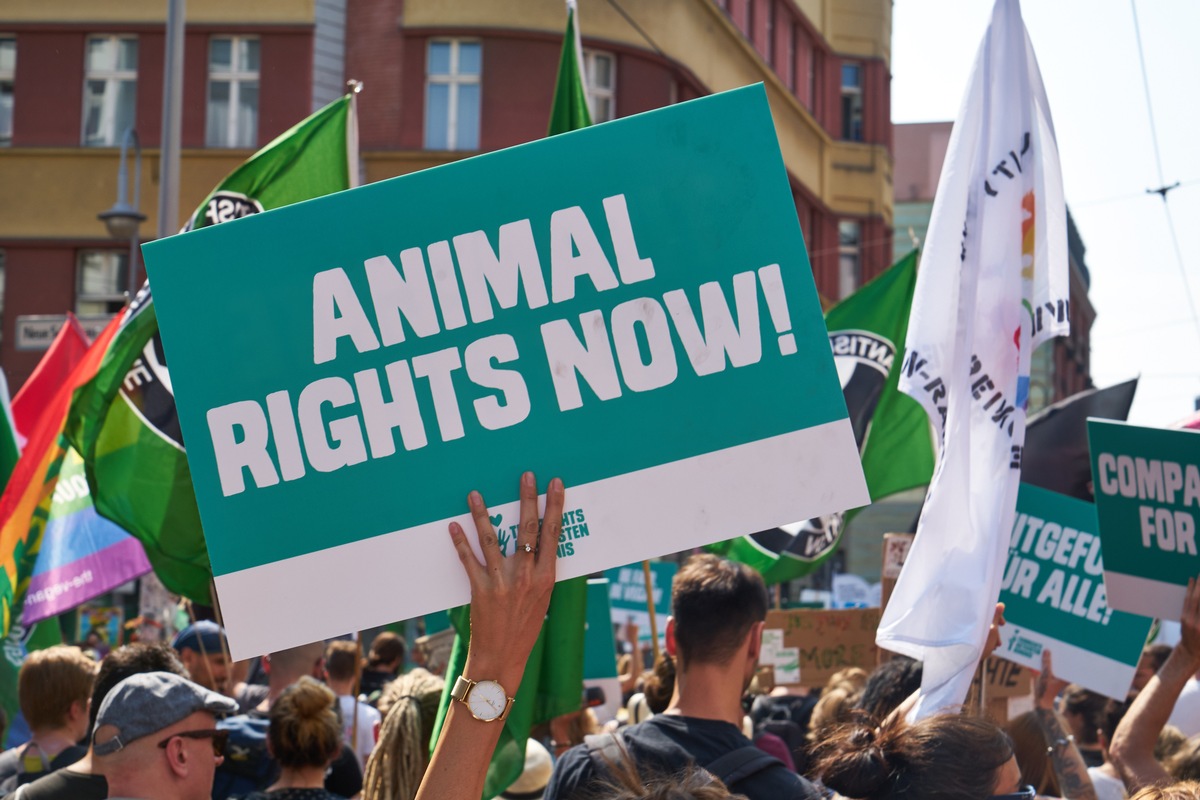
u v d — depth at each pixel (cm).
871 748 258
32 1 2216
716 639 301
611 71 2222
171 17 1100
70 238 2194
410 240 220
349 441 216
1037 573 454
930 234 364
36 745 437
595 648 697
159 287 218
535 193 220
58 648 446
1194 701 502
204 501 214
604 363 217
